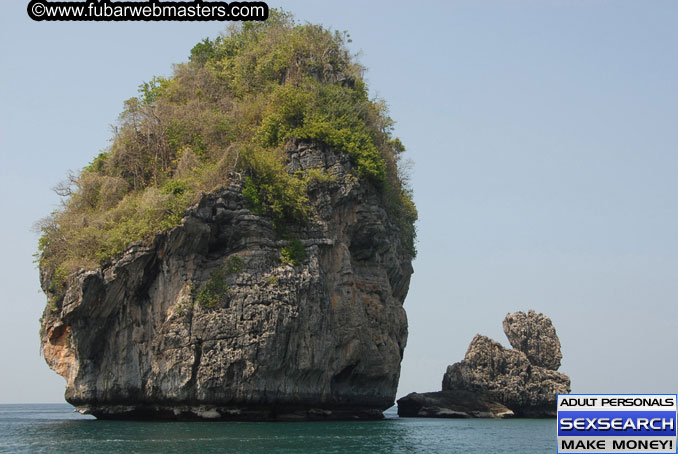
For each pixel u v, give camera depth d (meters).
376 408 84.75
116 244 70.38
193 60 100.12
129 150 83.06
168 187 72.56
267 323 70.06
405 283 93.69
